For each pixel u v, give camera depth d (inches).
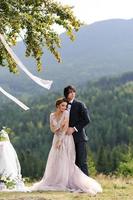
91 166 2166.6
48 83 491.2
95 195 491.8
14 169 555.5
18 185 537.3
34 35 603.8
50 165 536.4
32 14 602.5
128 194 504.7
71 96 544.4
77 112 542.6
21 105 478.0
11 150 561.9
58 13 619.8
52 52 630.5
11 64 637.9
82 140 540.7
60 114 542.6
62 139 538.3
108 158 4387.3
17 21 566.3
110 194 502.9
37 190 528.1
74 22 629.9
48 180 534.9
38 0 596.1
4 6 553.6
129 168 1828.2
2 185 525.7
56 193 502.3
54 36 621.0
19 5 574.9
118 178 784.3
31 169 4456.2
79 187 524.1
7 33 597.6
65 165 533.0
